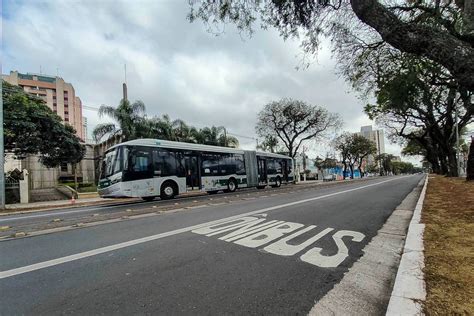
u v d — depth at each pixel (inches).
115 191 555.5
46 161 978.7
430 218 279.3
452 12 343.6
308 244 215.0
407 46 239.9
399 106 583.8
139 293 137.1
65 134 968.9
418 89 548.1
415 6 364.5
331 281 149.7
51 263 181.5
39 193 1016.2
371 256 187.9
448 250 176.9
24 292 140.5
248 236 239.9
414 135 1440.7
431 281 133.3
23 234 264.8
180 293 136.7
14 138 841.5
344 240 225.0
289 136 1563.7
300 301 128.5
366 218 315.0
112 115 1074.1
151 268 169.3
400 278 137.9
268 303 126.6
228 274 159.5
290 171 1187.3
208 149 759.1
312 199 507.8
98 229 280.7
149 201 605.9
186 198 636.1
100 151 1429.6
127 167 564.4
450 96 811.4
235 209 393.1
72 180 1402.6
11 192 809.5
